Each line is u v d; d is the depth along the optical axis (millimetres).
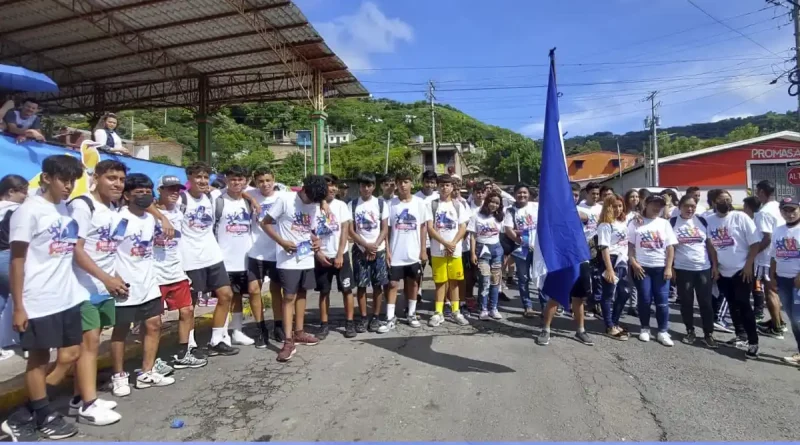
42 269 3275
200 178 4977
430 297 8383
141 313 4188
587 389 4168
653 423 3537
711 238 5527
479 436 3326
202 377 4492
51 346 3293
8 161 5344
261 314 5453
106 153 6730
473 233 6750
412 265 6102
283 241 4984
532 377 4449
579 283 5598
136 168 7309
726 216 5434
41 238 3268
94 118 19906
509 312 7184
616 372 4605
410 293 6352
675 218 6758
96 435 3385
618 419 3596
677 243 5621
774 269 5176
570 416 3639
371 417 3625
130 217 4117
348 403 3879
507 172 52750
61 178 3309
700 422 3561
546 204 5086
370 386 4230
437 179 6652
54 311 3307
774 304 5973
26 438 3293
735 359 5062
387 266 6094
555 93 5172
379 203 6125
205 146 18547
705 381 4391
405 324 6434
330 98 18797
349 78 17188
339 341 5629
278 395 4059
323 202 5656
